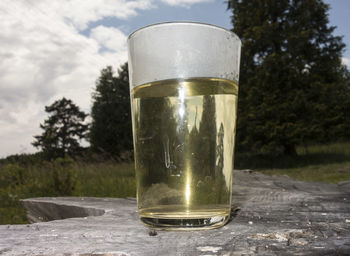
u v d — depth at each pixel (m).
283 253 0.18
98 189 1.56
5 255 0.18
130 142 5.35
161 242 0.20
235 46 0.24
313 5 4.12
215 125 0.22
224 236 0.21
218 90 0.22
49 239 0.21
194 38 0.21
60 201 0.49
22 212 0.91
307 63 4.20
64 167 1.65
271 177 0.77
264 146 4.02
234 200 0.40
